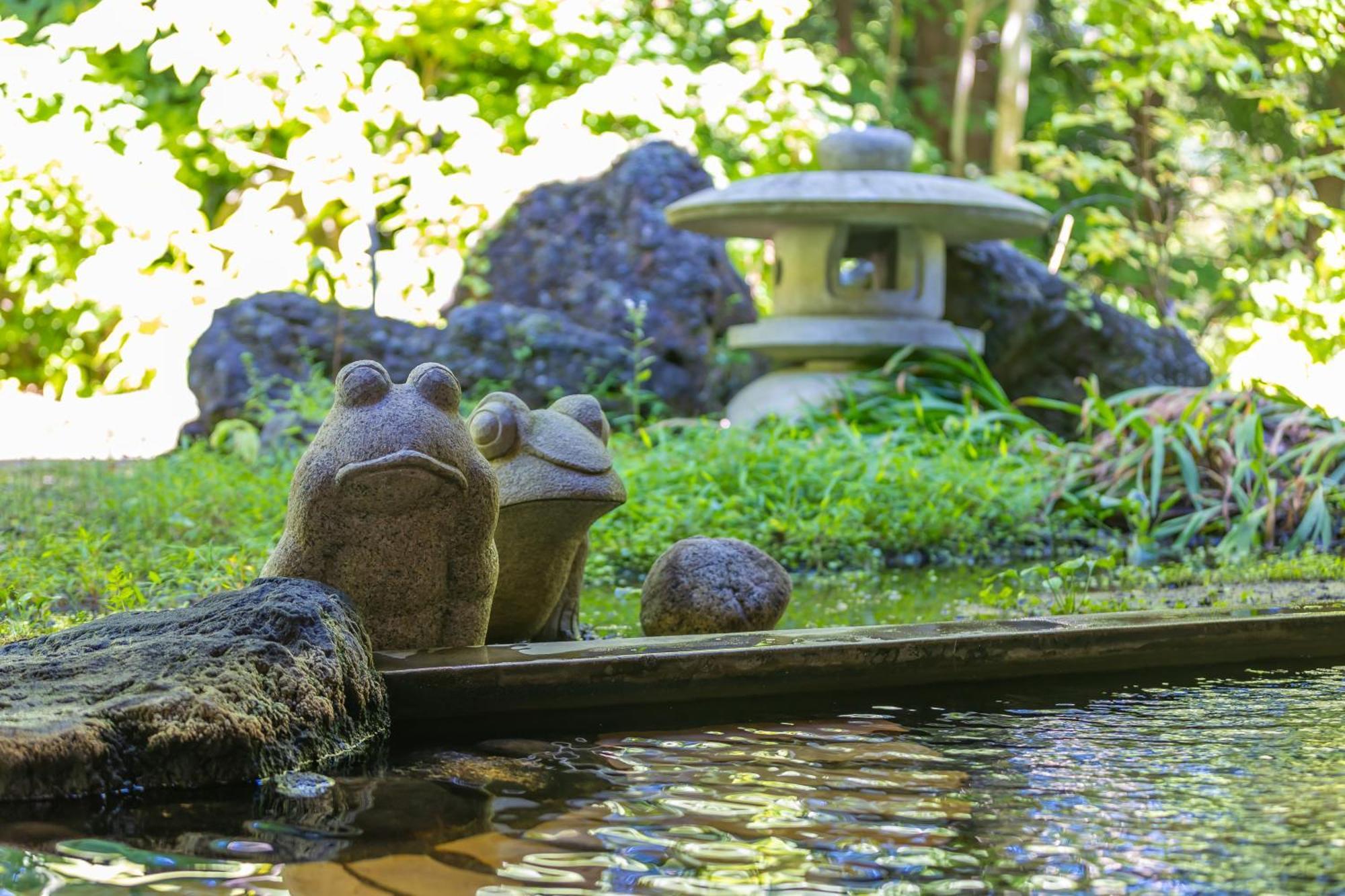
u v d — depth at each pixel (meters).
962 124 18.78
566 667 3.56
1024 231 11.20
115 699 2.86
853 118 17.28
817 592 6.54
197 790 2.82
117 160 12.62
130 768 2.78
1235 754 3.17
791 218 10.73
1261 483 8.30
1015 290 11.85
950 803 2.77
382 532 3.60
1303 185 14.54
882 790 2.87
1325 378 11.99
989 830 2.60
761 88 15.69
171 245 13.49
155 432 10.91
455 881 2.32
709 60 18.08
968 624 4.16
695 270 11.72
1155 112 14.41
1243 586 6.20
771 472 8.41
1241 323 14.43
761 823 2.65
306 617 3.26
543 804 2.77
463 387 10.94
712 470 8.30
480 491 3.65
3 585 5.30
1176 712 3.62
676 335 11.52
